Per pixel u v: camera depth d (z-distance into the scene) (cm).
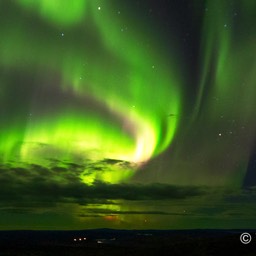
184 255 5650
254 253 5159
